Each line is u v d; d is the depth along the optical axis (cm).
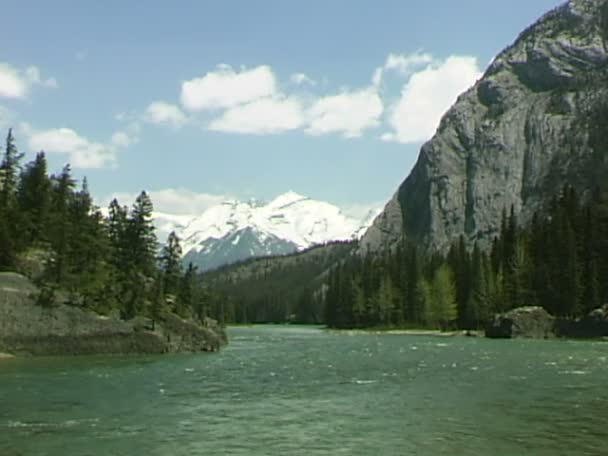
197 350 8556
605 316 12094
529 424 3209
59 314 7488
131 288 8506
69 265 8025
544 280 14500
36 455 2630
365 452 2680
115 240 9238
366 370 5981
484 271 16600
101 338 7644
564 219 15338
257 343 11581
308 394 4356
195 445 2819
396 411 3647
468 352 8438
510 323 12875
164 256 10144
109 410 3681
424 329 17675
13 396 4194
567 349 8912
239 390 4556
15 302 7312
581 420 3303
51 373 5606
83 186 10388
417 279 18812
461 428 3133
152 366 6344
